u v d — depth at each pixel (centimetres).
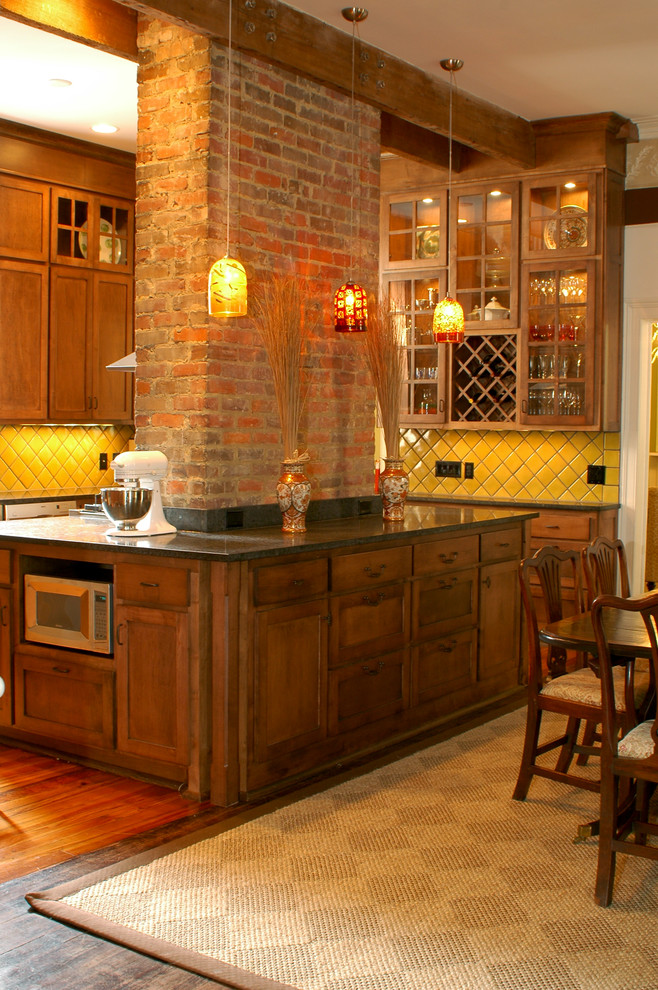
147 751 358
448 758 396
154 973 233
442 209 632
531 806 344
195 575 338
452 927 256
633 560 614
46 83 488
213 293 358
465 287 628
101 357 628
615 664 356
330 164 454
